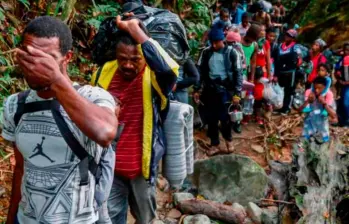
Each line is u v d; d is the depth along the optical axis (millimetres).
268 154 5316
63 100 1508
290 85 6641
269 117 6129
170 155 2768
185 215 3811
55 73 1492
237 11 7984
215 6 8391
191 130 2836
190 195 4043
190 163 2896
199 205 3807
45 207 1695
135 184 2738
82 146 1683
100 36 2756
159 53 2436
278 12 9844
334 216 3660
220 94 4828
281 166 4309
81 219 1729
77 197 1698
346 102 6594
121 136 2605
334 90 7652
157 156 2650
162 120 2707
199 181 4160
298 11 10375
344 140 6086
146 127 2604
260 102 6078
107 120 1547
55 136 1659
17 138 1718
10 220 1940
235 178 4094
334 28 9938
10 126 1767
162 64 2430
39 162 1685
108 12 5715
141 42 2432
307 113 5262
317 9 10680
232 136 5660
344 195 3895
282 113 6723
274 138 5664
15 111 1725
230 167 4141
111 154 1897
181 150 2762
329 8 10531
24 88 4215
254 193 4055
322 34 9945
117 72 2662
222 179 4109
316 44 6957
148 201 2814
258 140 5633
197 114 5586
